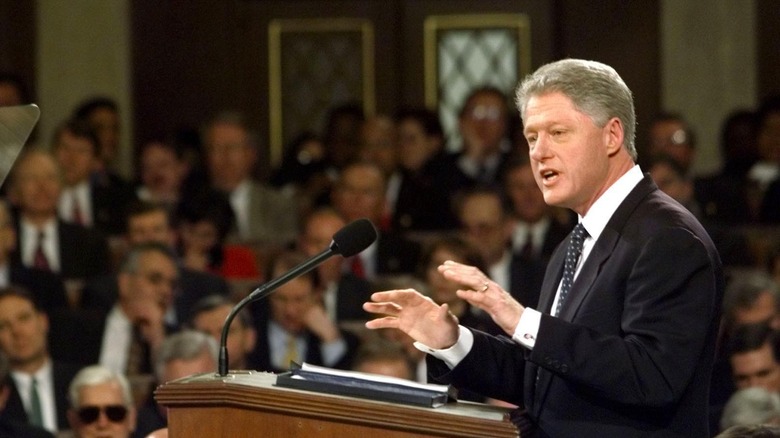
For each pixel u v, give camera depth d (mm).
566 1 40000
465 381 10320
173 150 32219
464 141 33375
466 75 40844
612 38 39688
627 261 9820
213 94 39656
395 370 18781
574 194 10039
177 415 9531
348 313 25438
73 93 38188
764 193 31703
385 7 40844
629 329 9594
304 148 34875
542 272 26766
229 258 27750
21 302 21125
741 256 28312
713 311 9742
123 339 23469
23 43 37719
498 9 40688
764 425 9203
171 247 26219
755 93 38938
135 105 39000
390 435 9008
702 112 39188
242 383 9523
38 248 27141
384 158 33219
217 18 39562
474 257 23266
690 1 39156
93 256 27516
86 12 38219
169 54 39375
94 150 30766
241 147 31438
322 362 23234
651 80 39469
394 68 40875
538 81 10094
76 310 23672
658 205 10008
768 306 21766
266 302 23781
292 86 40781
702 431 9844
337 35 40844
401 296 9867
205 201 28375
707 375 9930
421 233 30250
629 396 9383
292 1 40656
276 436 9312
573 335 9430
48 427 21125
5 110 9203
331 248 10273
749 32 38938
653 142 33344
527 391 10234
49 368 21438
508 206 29391
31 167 27078
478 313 22672
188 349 18844
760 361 19328
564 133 9953
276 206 31734
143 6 39156
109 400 18328
